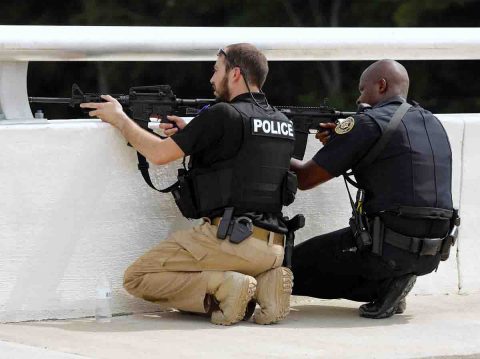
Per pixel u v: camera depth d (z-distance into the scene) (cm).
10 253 1200
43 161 1211
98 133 1236
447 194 1252
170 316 1254
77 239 1233
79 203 1232
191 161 1220
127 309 1262
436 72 3934
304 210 1380
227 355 1055
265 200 1194
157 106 1243
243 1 3888
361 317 1273
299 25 3966
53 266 1221
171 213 1288
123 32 1277
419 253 1230
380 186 1230
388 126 1223
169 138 1183
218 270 1193
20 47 1206
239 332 1163
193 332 1160
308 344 1114
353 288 1302
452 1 3706
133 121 1229
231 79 1204
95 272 1244
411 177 1223
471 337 1171
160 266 1207
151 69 3872
